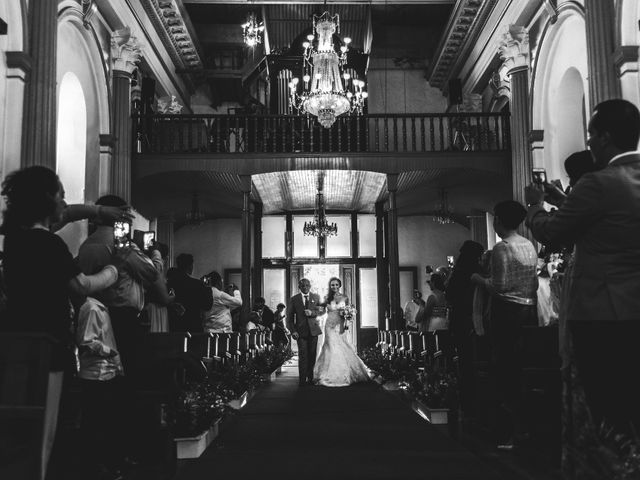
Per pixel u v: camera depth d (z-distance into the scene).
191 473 4.73
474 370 6.68
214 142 17.00
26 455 2.96
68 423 4.95
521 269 5.35
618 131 3.09
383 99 22.09
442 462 5.00
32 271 3.35
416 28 22.44
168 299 5.66
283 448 5.71
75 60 13.26
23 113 10.04
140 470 4.85
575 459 3.12
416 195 18.70
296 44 19.00
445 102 22.12
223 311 9.77
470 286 6.96
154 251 5.80
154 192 17.50
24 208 3.45
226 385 8.09
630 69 9.79
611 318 2.96
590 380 3.04
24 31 10.10
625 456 2.82
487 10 16.75
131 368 5.09
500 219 5.47
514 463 4.88
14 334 3.03
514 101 14.90
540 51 14.05
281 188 18.30
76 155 14.05
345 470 4.77
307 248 21.75
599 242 3.04
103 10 14.19
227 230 22.41
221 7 21.12
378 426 6.92
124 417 4.75
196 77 21.83
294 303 12.14
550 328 5.12
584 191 3.04
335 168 15.94
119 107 14.91
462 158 15.93
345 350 12.20
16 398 3.07
